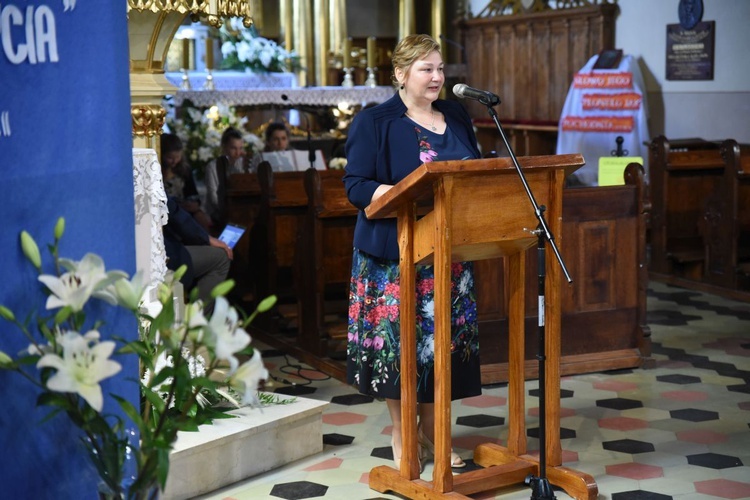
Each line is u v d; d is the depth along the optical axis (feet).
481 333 17.49
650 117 38.37
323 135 36.47
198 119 28.78
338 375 17.97
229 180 22.90
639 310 18.63
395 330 12.10
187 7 13.56
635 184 18.39
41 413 6.22
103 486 6.29
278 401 13.79
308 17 47.09
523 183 10.31
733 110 35.01
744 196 25.14
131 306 5.99
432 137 12.05
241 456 12.65
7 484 5.93
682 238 27.04
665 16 37.35
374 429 14.97
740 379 17.72
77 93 6.43
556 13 41.96
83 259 5.93
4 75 5.84
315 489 12.39
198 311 5.98
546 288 11.77
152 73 13.94
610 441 14.32
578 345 18.29
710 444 14.19
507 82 46.01
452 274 12.15
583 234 18.11
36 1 6.07
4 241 5.89
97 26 6.61
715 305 23.99
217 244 18.53
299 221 21.18
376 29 54.90
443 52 49.62
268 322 21.09
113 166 6.81
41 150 6.15
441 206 10.41
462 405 16.15
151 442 6.03
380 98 39.04
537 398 16.46
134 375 7.08
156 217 12.70
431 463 13.08
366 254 12.21
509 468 11.96
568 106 38.70
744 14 34.24
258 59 39.34
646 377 17.90
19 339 6.03
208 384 6.10
